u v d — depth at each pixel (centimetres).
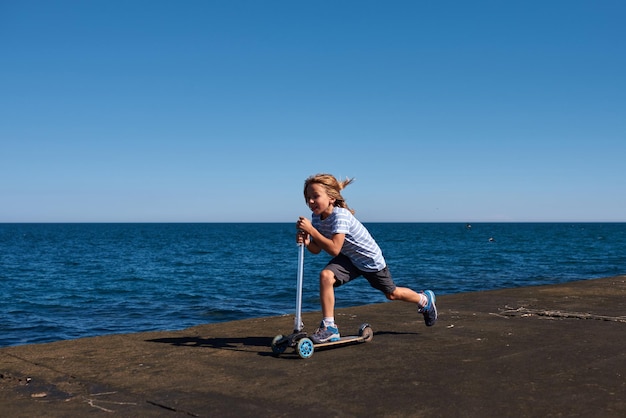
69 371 344
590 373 322
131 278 1928
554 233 8606
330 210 404
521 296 700
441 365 345
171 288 1580
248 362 361
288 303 1198
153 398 288
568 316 530
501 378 314
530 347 393
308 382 312
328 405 272
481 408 263
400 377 318
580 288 781
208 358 374
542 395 282
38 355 386
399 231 10600
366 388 298
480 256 2862
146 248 4294
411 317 542
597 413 254
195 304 1214
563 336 432
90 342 429
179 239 6488
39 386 313
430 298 448
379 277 415
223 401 281
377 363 352
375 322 515
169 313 1089
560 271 1895
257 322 532
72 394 297
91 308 1192
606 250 3462
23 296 1453
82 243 5300
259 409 268
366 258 404
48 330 937
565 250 3481
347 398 282
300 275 390
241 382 314
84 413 266
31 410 271
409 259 2620
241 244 5041
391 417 254
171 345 417
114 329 939
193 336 456
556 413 255
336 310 597
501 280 1580
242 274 2023
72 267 2473
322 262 2648
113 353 391
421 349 392
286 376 325
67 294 1484
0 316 1095
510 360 355
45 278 1973
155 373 336
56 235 8300
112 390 303
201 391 299
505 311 571
